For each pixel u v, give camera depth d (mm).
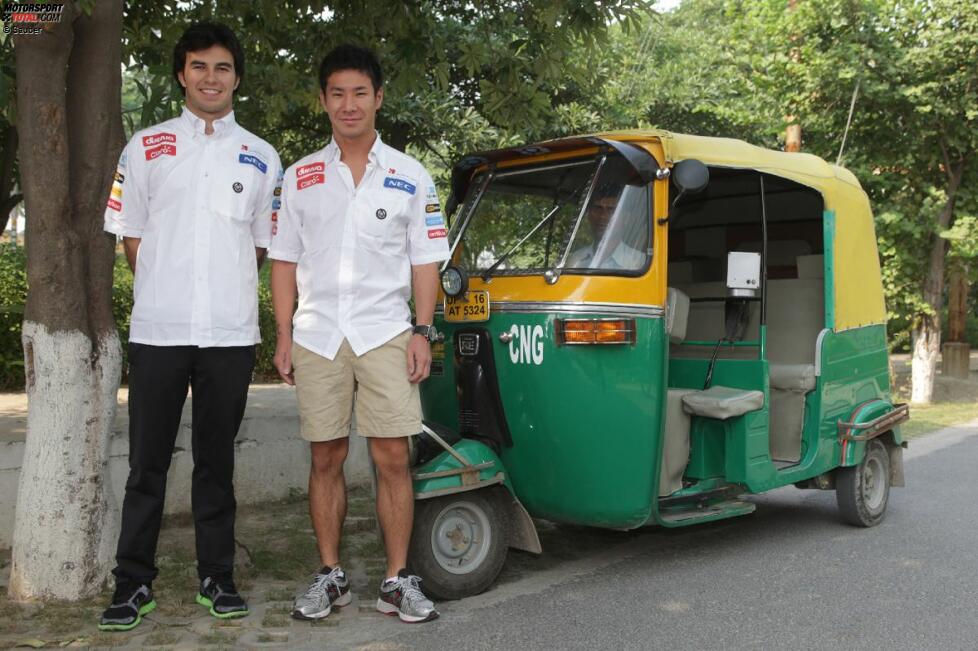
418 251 4203
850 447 6008
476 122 11734
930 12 12781
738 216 6609
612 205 4766
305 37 7066
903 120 13414
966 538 5852
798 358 6199
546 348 4590
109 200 3982
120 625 3875
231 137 4082
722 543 5727
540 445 4660
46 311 4207
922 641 3971
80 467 4250
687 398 5277
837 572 5043
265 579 4719
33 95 4117
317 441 4152
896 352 24578
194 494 4145
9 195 6664
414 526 4352
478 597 4551
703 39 22188
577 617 4246
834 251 6023
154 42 6461
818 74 12930
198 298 3922
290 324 4258
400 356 4117
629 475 4652
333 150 4160
